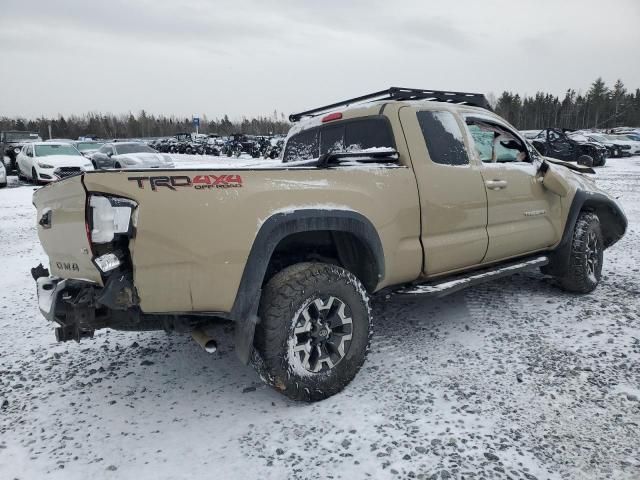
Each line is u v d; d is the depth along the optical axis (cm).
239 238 269
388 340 392
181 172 262
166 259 255
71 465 251
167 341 413
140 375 351
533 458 243
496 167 416
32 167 1775
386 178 336
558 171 473
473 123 423
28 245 813
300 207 289
